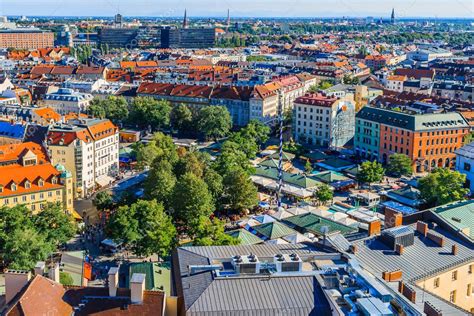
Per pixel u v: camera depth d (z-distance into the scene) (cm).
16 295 10725
